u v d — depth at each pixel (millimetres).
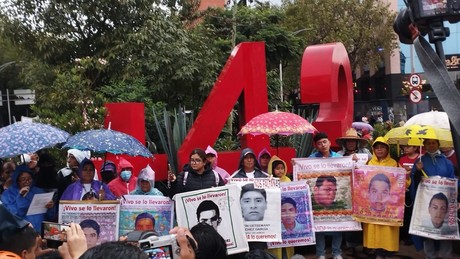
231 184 6023
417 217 6516
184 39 13344
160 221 5949
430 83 2156
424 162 6633
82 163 6188
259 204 6137
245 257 3404
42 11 13594
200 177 6379
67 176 7082
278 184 6242
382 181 6520
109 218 5738
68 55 13891
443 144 7066
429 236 6398
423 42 2256
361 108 45906
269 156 7160
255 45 8422
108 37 13398
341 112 9484
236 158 8281
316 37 30594
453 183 6324
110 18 13703
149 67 12672
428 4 2426
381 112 40156
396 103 38531
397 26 2750
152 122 11828
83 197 6078
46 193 6047
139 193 6387
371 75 43344
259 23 19125
